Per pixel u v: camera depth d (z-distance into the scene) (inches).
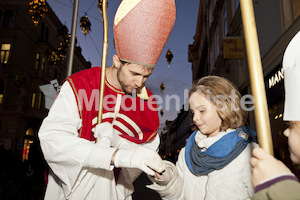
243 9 28.4
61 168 45.2
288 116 29.9
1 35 729.0
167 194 50.3
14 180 195.0
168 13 48.8
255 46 27.5
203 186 51.8
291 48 30.4
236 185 46.8
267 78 266.5
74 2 185.0
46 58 789.9
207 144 50.4
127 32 47.9
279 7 234.7
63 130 47.1
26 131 732.7
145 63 48.5
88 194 49.8
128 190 60.3
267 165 26.0
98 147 43.1
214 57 590.9
